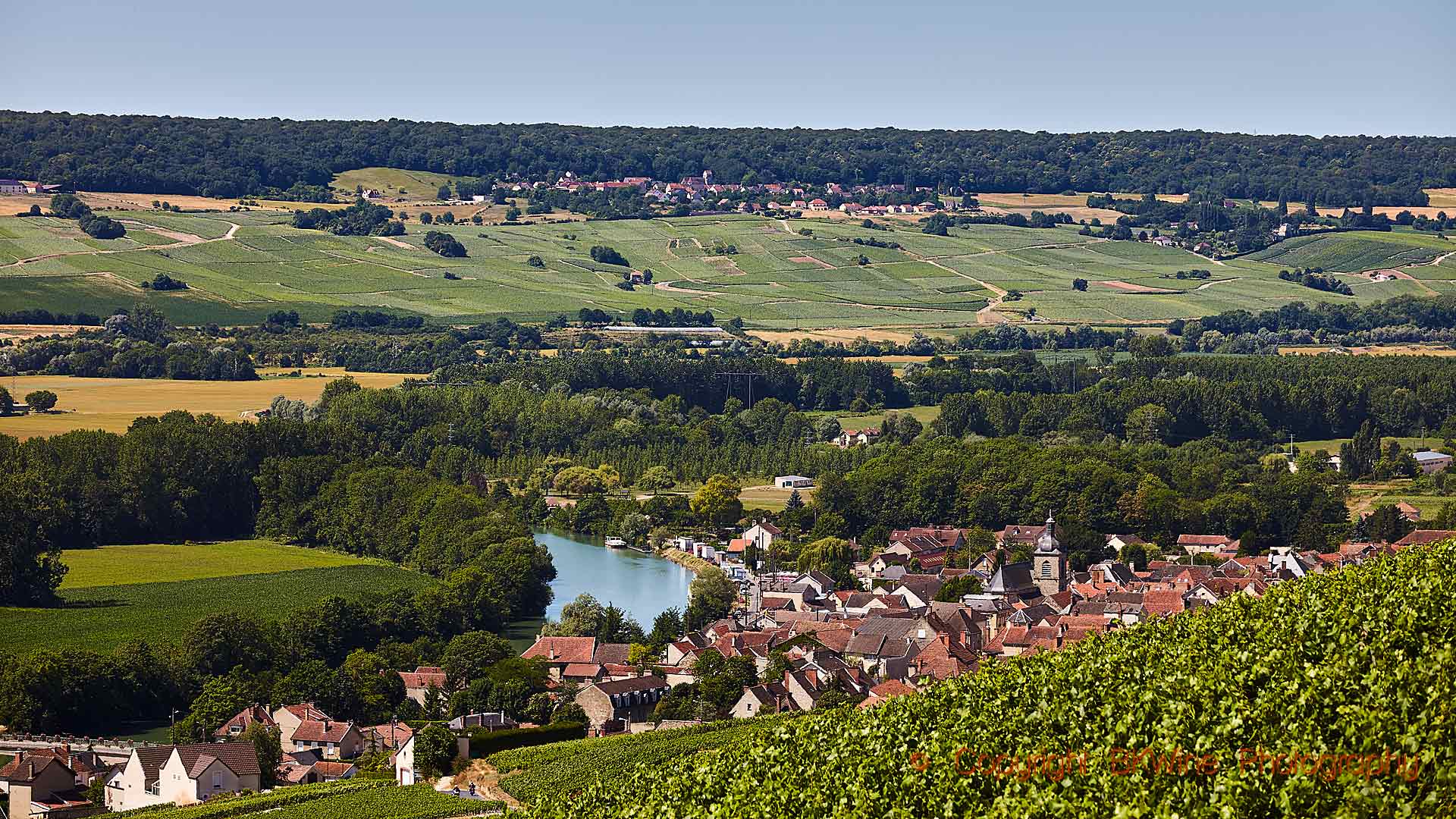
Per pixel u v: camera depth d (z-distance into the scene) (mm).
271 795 151875
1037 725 97250
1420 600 104812
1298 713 86312
